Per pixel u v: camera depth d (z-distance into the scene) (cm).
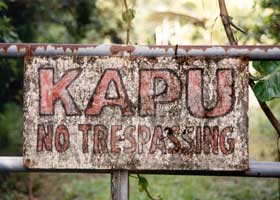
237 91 236
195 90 237
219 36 454
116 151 237
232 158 235
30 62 239
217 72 237
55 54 239
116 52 239
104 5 999
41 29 937
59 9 955
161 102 237
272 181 998
